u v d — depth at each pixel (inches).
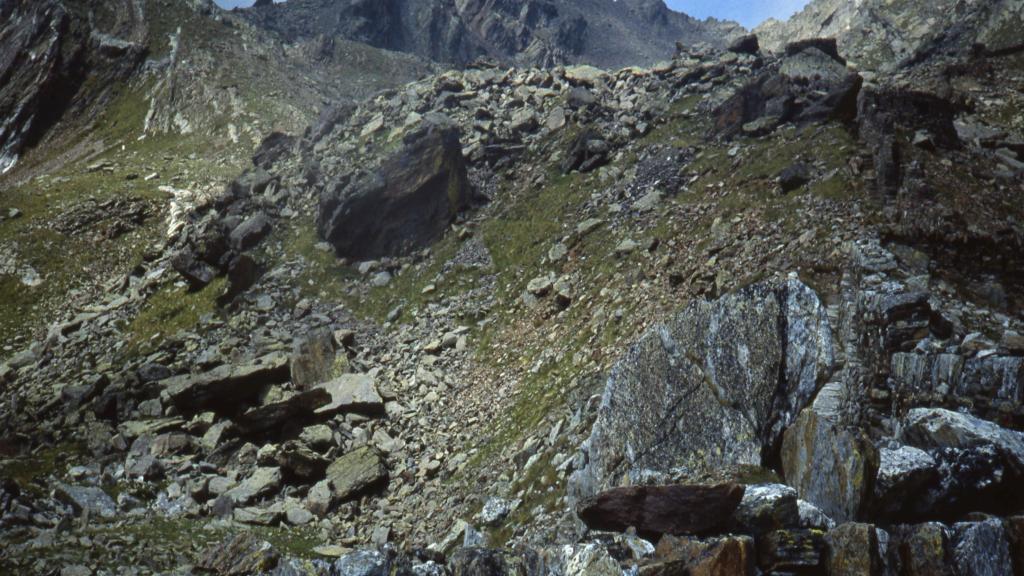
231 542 780.0
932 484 413.4
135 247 2500.0
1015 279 901.8
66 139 4338.1
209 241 1830.7
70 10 5017.2
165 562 813.9
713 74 2112.5
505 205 1787.6
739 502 393.4
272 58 4960.6
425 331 1460.4
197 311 1706.4
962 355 546.9
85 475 1142.3
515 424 1039.0
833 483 423.5
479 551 416.8
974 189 1136.2
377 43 7490.2
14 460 1192.2
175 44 4810.5
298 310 1619.1
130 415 1347.2
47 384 1582.2
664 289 1146.0
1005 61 2620.6
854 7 6924.2
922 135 1332.4
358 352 1449.3
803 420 465.7
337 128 2405.3
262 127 3880.4
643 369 583.2
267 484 1087.6
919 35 3919.8
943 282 876.0
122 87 4621.1
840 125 1423.5
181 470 1150.3
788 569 366.6
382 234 1750.7
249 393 1326.3
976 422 446.0
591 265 1375.5
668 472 511.8
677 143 1715.1
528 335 1293.1
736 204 1283.2
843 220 1059.3
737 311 544.1
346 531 973.8
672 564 363.3
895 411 564.1
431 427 1171.3
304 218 1945.1
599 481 585.3
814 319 516.1
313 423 1227.2
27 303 2204.7
